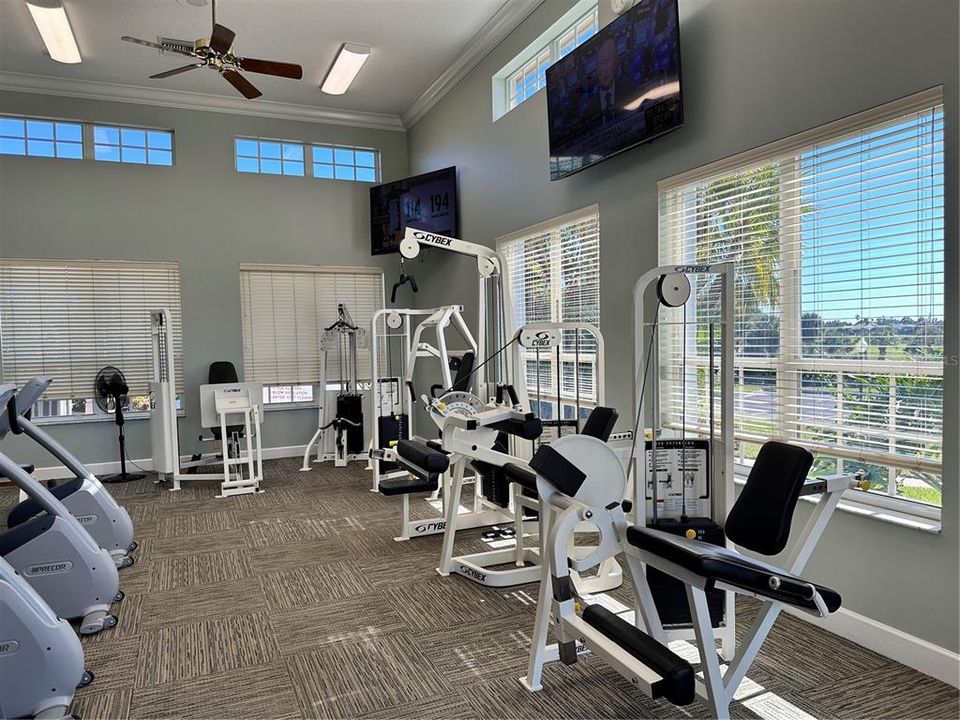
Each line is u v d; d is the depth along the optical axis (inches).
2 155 225.9
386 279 283.9
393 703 88.1
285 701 89.0
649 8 133.9
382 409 225.0
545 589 91.0
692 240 137.9
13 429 110.7
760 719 83.2
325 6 183.6
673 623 97.5
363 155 283.4
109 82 232.7
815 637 104.5
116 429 241.8
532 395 207.6
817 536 85.0
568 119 162.4
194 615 117.0
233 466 248.1
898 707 85.5
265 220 262.5
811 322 112.2
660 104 133.0
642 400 94.1
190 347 252.4
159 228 246.5
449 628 110.4
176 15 185.3
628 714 85.0
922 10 91.1
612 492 86.7
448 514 136.4
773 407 119.9
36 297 232.7
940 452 93.6
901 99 94.0
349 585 130.2
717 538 93.7
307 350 272.7
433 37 206.1
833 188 106.6
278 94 249.9
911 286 96.4
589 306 172.9
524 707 86.8
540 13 182.4
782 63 112.7
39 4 168.1
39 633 82.4
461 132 235.8
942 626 91.1
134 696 90.7
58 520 111.4
